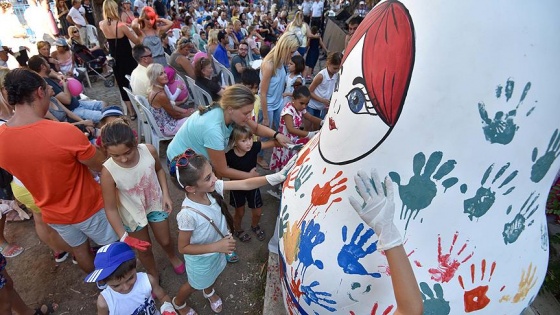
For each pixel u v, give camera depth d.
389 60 1.14
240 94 2.32
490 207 1.16
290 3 24.52
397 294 0.96
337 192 1.31
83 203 2.25
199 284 2.32
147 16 5.62
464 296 1.19
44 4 9.21
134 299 1.88
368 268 1.22
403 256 0.97
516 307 1.29
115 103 6.55
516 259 1.24
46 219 2.26
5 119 2.83
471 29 1.02
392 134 1.15
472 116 1.07
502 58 1.01
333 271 1.29
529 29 1.00
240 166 2.81
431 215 1.17
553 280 2.38
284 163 3.52
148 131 4.42
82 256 2.54
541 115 1.09
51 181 2.08
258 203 3.13
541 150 1.15
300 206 1.48
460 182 1.13
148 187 2.35
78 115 4.41
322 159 1.43
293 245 1.47
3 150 1.96
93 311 2.69
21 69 1.96
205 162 1.93
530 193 1.21
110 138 1.98
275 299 2.60
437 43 1.06
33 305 2.73
